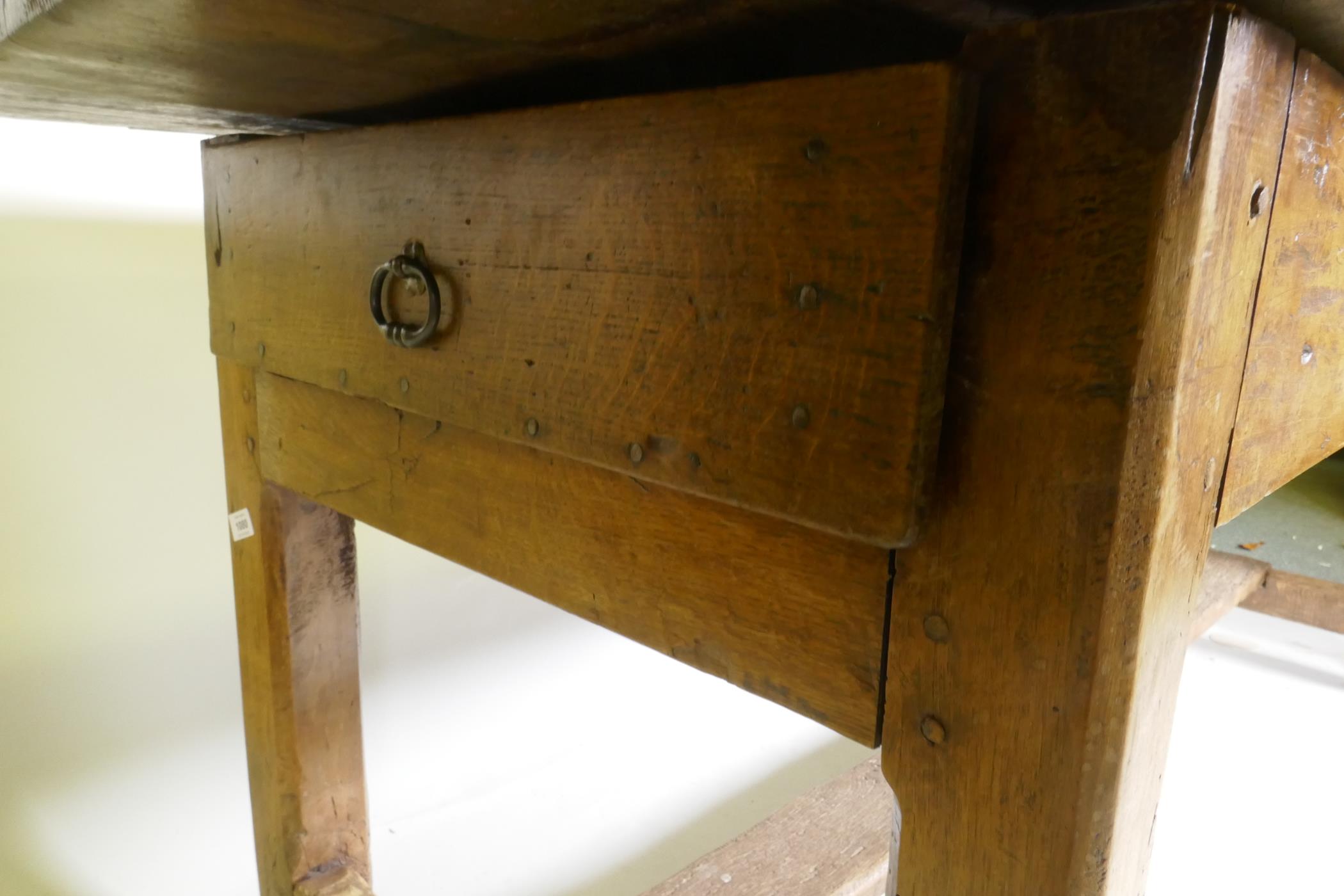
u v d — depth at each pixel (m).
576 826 1.32
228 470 0.89
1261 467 0.51
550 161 0.52
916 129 0.39
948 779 0.44
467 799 1.34
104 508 1.03
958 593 0.43
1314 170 0.48
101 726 1.07
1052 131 0.38
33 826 1.03
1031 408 0.40
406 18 0.43
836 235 0.42
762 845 1.02
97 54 0.50
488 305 0.56
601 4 0.41
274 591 0.87
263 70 0.53
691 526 0.52
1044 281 0.39
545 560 0.59
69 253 0.97
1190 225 0.37
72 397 0.99
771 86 0.43
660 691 1.59
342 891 0.93
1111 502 0.39
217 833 1.17
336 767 0.97
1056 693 0.41
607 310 0.50
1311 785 1.41
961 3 0.40
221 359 0.85
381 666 1.26
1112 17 0.36
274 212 0.70
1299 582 1.53
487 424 0.57
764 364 0.45
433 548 0.67
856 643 0.46
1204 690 1.68
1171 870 1.21
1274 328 0.48
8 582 0.98
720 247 0.45
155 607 1.09
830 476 0.43
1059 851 0.42
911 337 0.40
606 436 0.51
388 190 0.61
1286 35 0.40
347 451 0.72
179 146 1.04
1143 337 0.37
